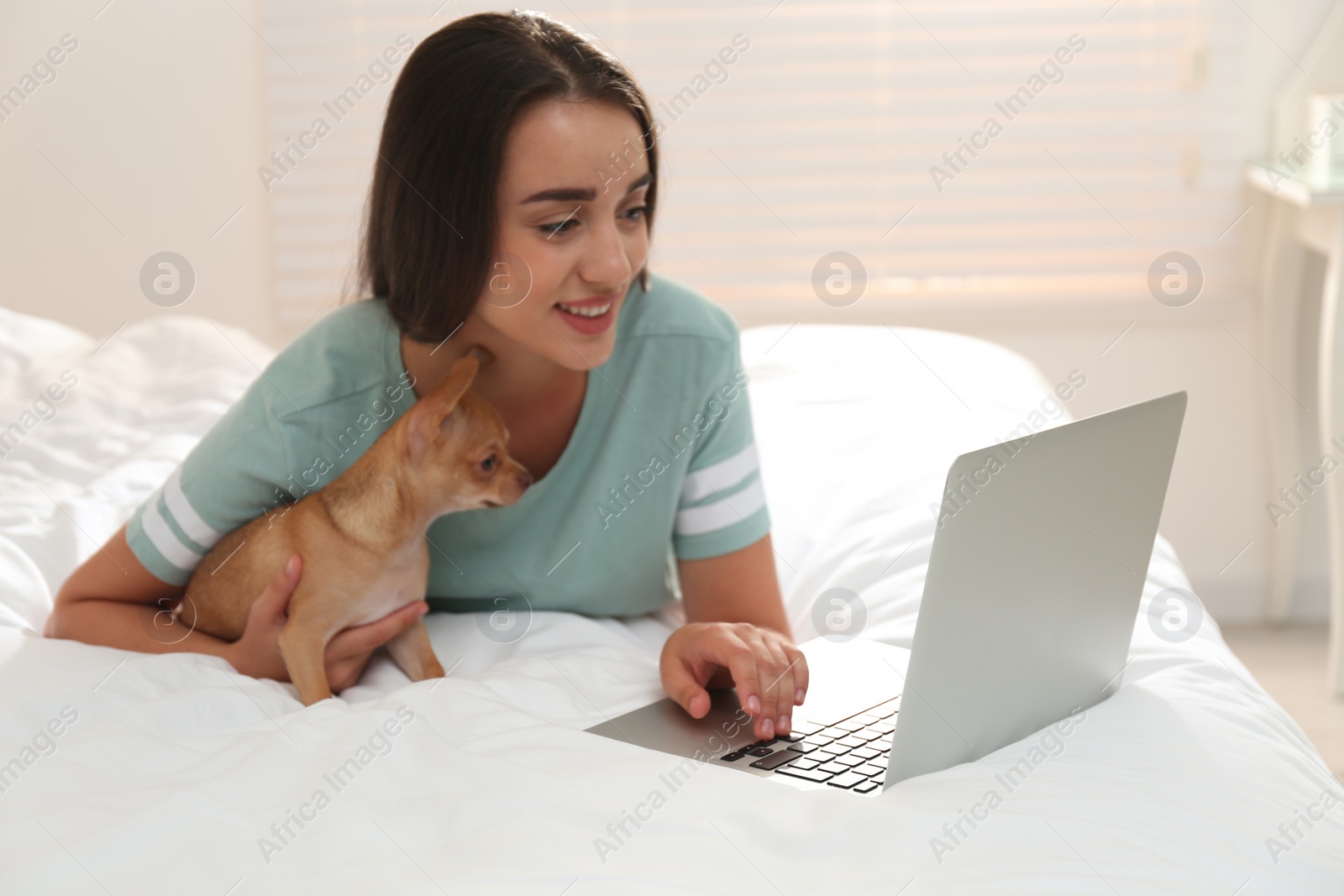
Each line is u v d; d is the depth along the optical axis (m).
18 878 0.69
